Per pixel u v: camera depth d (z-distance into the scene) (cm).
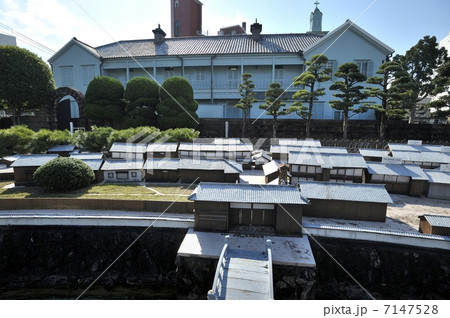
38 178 1927
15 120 3831
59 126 3978
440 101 2712
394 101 2948
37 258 1539
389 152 2483
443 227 1334
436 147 2539
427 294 1312
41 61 3812
